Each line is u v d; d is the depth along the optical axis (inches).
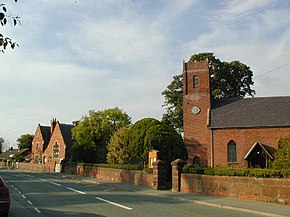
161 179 1013.2
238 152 1572.3
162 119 2175.2
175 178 943.7
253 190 713.6
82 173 1882.4
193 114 1780.3
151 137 1209.4
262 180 695.7
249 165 1528.1
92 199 759.1
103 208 611.5
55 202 703.1
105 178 1533.0
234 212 575.8
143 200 745.0
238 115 1652.3
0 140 5383.9
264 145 1529.3
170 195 826.8
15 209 599.2
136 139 1253.1
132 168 1263.5
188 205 664.4
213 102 1818.4
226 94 2192.4
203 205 665.6
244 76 2202.3
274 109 1617.9
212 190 822.5
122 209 599.2
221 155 1599.4
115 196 830.5
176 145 1233.4
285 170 665.6
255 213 566.6
